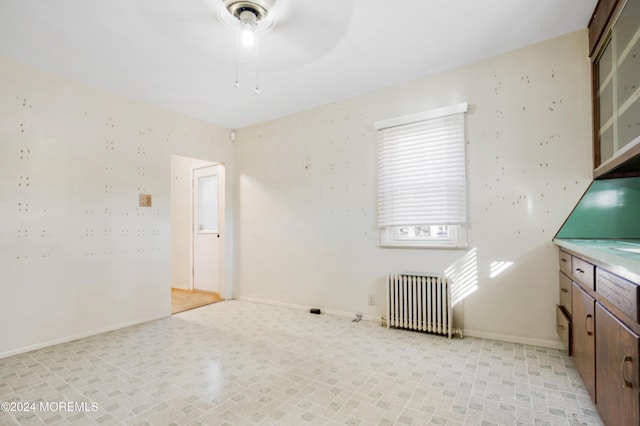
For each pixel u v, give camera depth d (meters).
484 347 2.58
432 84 3.03
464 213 2.84
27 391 1.99
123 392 1.97
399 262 3.21
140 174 3.51
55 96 2.89
